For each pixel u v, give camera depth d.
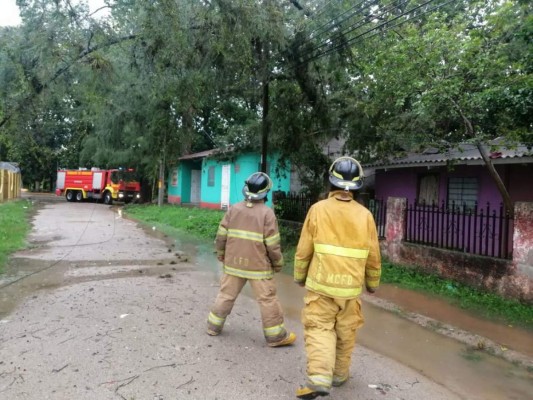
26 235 12.74
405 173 13.26
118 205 28.73
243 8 8.73
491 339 5.09
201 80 10.12
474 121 7.93
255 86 11.34
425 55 7.27
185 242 12.34
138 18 8.94
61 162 43.34
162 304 5.92
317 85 11.63
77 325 4.96
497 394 3.77
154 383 3.61
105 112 16.02
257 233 4.52
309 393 3.12
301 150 12.20
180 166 28.06
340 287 3.24
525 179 9.89
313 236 3.36
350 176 3.36
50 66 9.30
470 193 11.14
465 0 9.16
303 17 10.22
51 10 8.98
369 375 3.99
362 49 10.51
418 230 8.52
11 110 9.86
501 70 7.09
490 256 6.96
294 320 5.59
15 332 4.71
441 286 7.32
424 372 4.18
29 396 3.34
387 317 5.91
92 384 3.55
